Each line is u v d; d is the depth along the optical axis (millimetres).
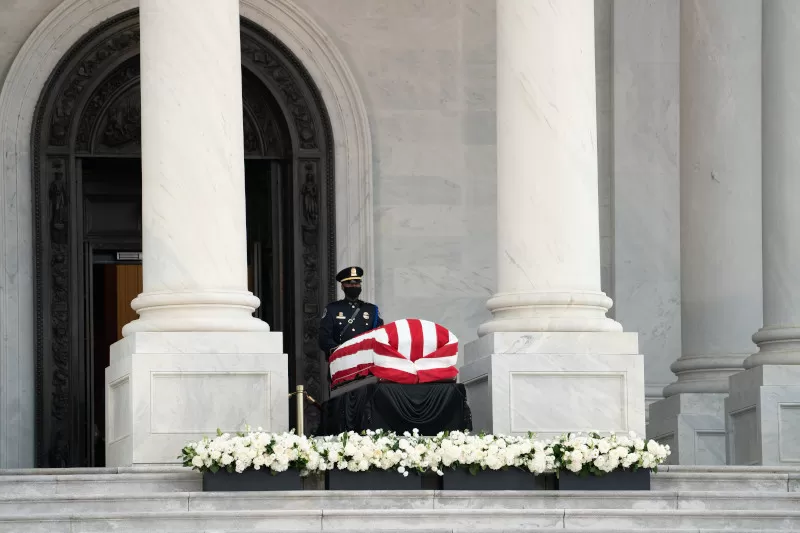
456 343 40250
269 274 60406
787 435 46188
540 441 37906
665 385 60844
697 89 55875
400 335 39656
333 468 36719
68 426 57062
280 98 59531
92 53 58531
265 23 59500
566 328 41688
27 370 56688
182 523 34125
